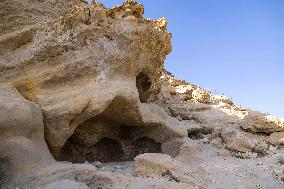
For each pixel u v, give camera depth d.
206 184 9.22
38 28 10.77
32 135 8.81
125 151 13.02
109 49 11.62
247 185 9.48
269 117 15.41
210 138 14.06
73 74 10.63
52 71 10.32
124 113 11.94
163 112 14.11
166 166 9.45
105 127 12.45
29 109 8.77
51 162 8.70
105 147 12.83
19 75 10.11
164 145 12.99
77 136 11.77
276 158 12.29
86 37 11.30
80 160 11.90
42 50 10.45
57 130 9.80
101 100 10.39
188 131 14.34
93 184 7.85
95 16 11.77
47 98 9.95
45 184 7.68
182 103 18.20
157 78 15.49
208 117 16.62
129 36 12.16
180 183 8.38
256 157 12.47
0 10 11.04
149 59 13.89
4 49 10.40
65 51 10.79
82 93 10.37
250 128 15.48
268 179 10.11
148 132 13.27
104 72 11.18
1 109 8.10
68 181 7.54
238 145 13.09
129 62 12.08
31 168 8.10
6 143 8.01
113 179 8.17
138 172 9.40
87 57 11.00
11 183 7.67
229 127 15.13
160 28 14.03
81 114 10.24
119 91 11.00
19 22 11.27
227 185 9.34
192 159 11.65
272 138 14.80
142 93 15.18
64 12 12.90
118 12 12.74
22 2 11.68
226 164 11.12
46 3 12.58
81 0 14.42
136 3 13.34
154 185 8.04
